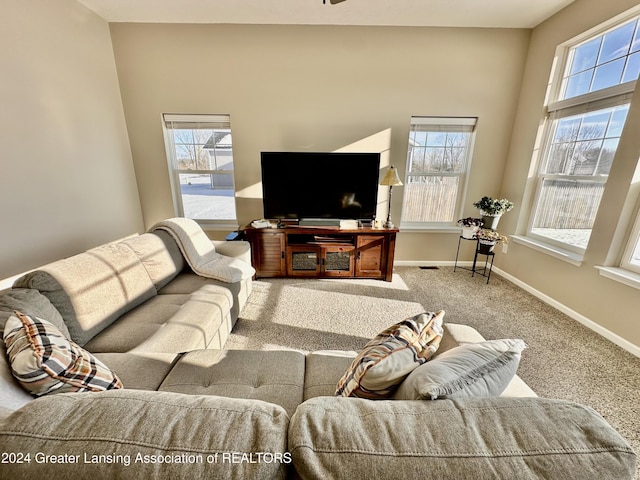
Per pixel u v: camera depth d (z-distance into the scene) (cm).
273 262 301
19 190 201
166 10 254
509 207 292
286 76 294
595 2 217
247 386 110
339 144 312
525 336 209
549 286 258
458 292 278
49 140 221
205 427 53
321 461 47
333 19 269
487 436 50
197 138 321
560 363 180
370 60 290
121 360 121
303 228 290
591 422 52
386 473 46
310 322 224
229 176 332
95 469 47
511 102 304
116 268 164
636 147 191
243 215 331
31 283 126
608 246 207
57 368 82
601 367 177
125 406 57
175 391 105
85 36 251
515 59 292
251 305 248
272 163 288
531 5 242
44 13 214
